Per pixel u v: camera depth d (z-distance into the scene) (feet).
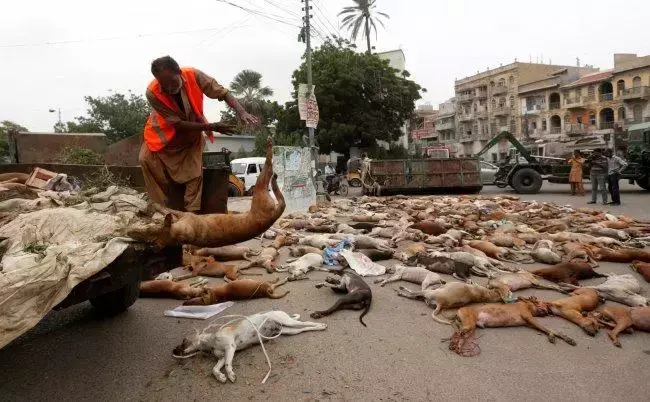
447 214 41.70
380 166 73.87
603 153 52.34
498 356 13.78
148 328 16.48
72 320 17.40
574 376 12.52
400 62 178.29
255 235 11.76
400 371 12.95
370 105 127.75
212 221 11.49
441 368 13.09
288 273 23.82
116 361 13.87
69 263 9.23
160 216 12.27
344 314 17.62
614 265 24.41
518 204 50.08
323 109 122.01
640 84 148.77
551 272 21.43
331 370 13.07
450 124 239.30
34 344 15.17
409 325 16.44
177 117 14.39
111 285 10.57
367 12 153.99
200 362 13.65
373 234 33.58
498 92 204.74
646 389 11.78
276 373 12.93
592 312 16.80
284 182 46.55
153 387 12.31
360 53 128.47
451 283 18.08
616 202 50.80
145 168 15.12
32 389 12.31
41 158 35.17
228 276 22.41
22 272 8.77
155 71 13.55
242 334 14.10
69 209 11.73
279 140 107.76
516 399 11.42
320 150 130.21
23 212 12.29
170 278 22.07
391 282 22.08
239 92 141.38
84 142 36.86
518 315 15.94
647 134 62.13
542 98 185.88
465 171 72.64
